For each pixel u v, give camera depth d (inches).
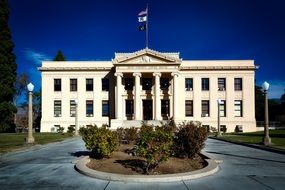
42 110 2194.9
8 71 1894.7
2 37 1923.0
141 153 424.8
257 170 474.9
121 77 2046.0
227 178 411.2
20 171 469.7
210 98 2174.0
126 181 388.2
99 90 2194.9
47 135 1546.5
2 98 1868.8
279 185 371.2
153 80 2128.4
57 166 515.8
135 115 2005.4
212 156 642.8
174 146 567.2
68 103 2196.1
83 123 2177.7
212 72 2186.3
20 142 995.9
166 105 2158.0
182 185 370.0
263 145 868.6
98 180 399.5
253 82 2176.4
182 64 2186.3
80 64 2212.1
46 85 2206.0
